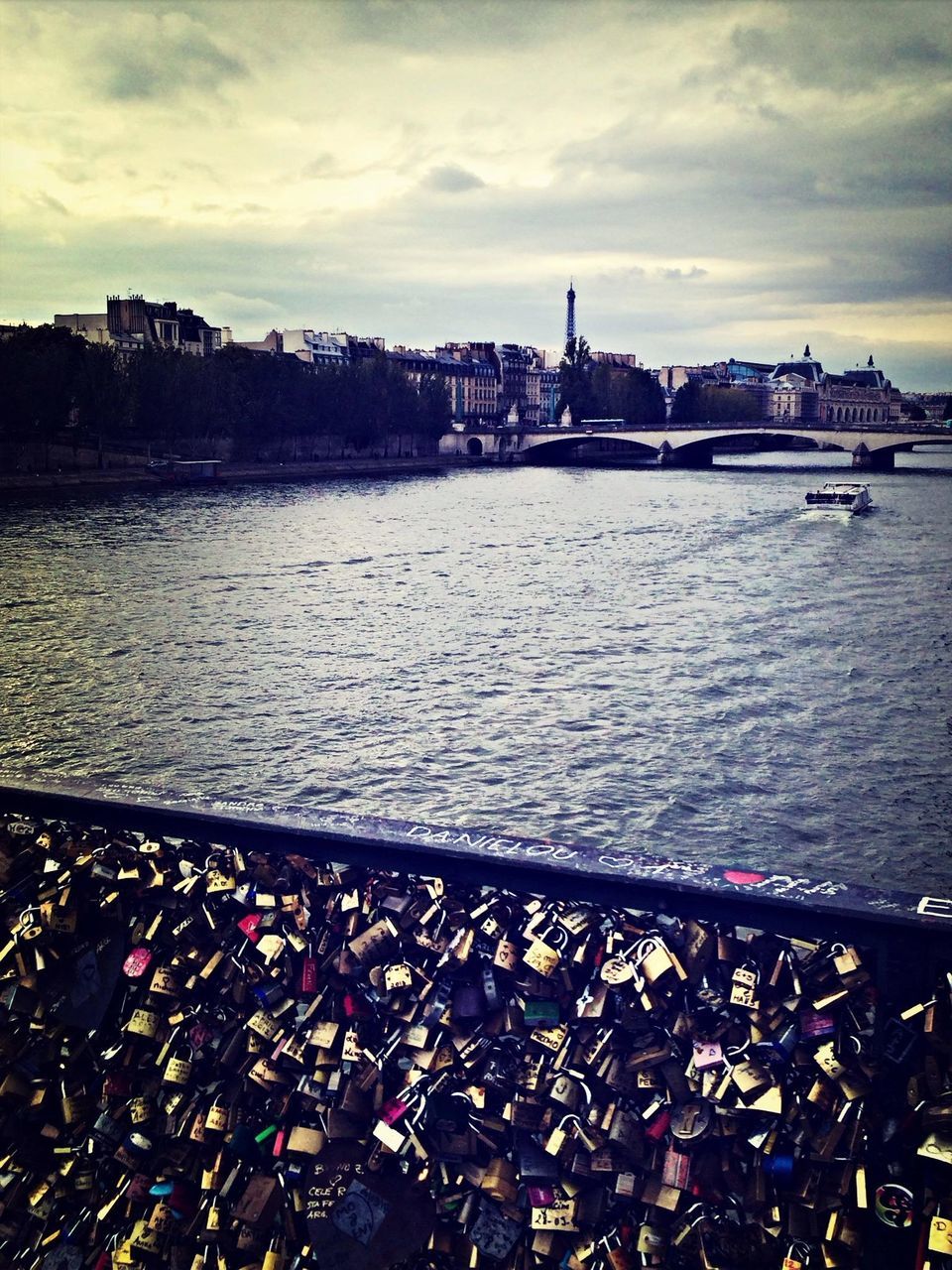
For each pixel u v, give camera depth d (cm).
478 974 579
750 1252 516
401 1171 565
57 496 11688
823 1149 513
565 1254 541
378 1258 562
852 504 11212
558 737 3672
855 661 4781
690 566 7638
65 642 5088
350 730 3759
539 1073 559
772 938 543
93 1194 603
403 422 18250
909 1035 508
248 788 3253
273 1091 590
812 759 3456
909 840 2867
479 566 7575
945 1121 488
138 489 12825
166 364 13788
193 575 6981
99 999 617
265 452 16562
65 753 3556
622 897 552
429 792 3209
